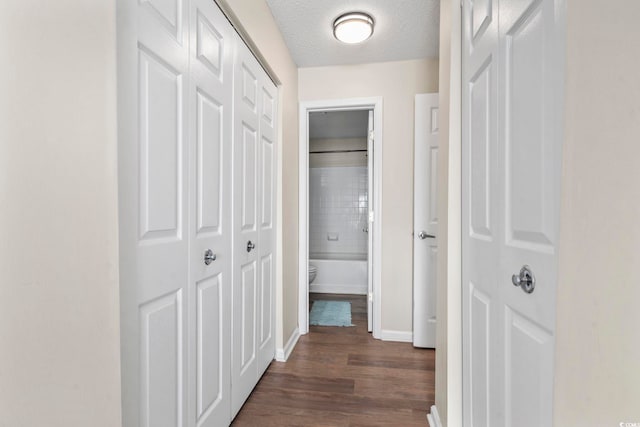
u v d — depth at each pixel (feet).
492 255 2.98
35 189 1.89
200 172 3.71
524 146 2.39
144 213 2.72
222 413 4.33
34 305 1.91
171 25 3.12
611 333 1.32
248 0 4.86
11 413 1.89
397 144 7.89
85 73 2.06
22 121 1.86
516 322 2.54
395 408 5.07
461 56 3.90
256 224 5.66
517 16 2.46
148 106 2.77
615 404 1.31
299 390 5.60
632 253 1.25
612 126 1.32
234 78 4.64
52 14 1.92
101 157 2.15
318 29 6.46
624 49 1.28
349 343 7.77
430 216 7.51
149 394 2.82
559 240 1.63
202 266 3.77
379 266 8.00
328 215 15.16
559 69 1.93
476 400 3.39
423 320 7.47
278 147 6.84
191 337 3.54
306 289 8.41
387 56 7.59
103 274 2.17
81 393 2.09
